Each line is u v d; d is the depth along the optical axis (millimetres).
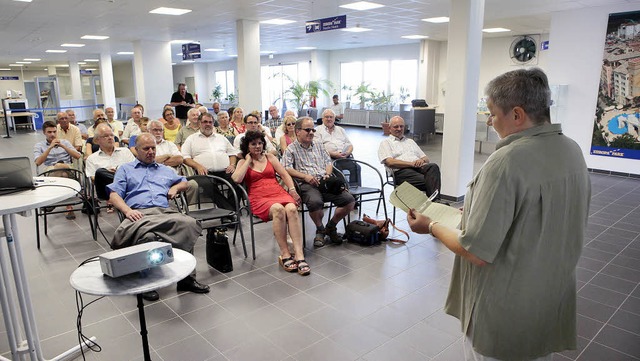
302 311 2811
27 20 8266
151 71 12195
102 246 4020
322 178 3965
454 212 1635
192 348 2402
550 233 1270
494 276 1321
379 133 13680
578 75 7395
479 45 5312
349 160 4605
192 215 3508
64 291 3107
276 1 6750
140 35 11016
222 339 2492
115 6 7004
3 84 24188
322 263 3594
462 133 5355
